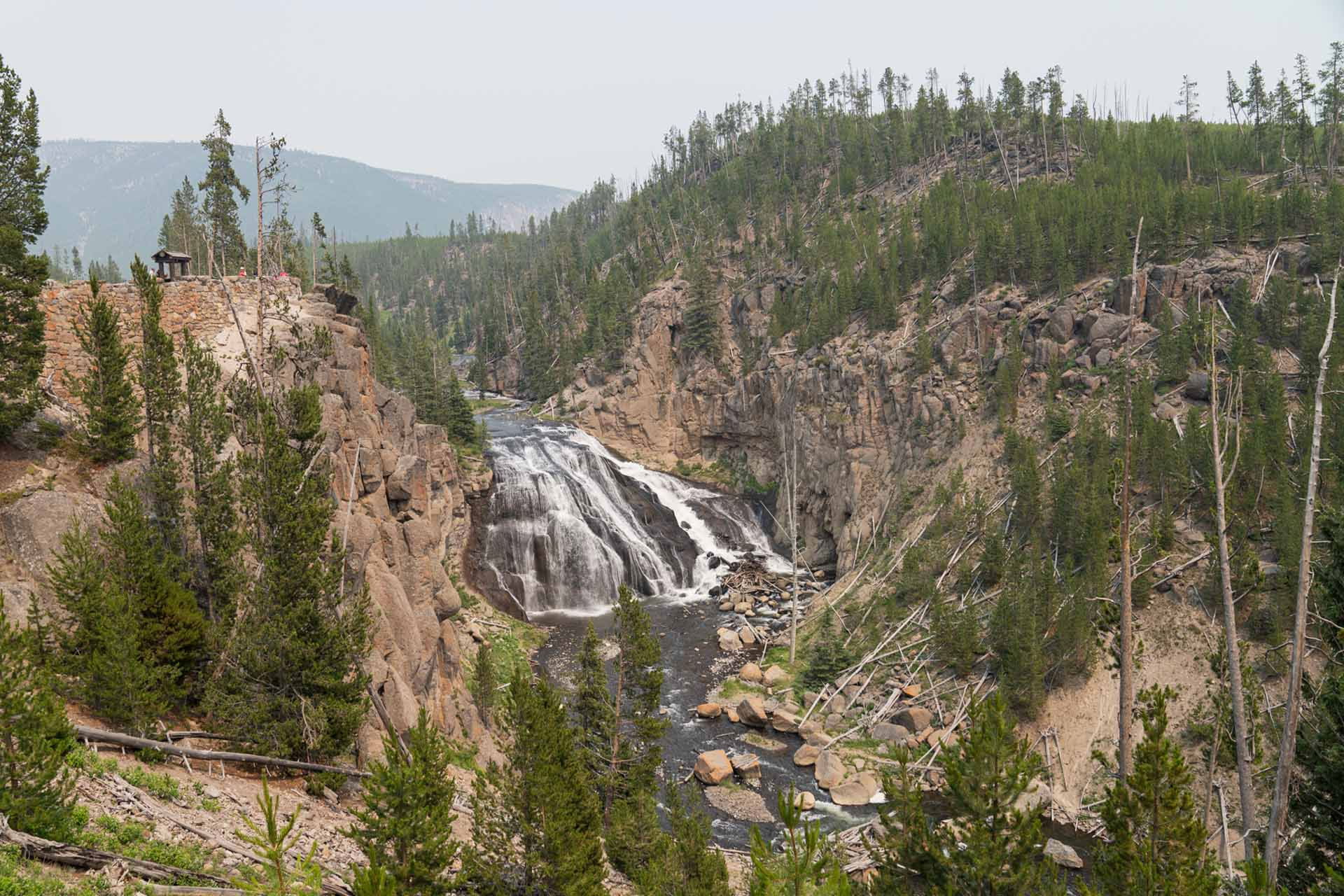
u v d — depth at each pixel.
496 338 163.88
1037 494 68.81
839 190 148.75
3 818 18.25
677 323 120.56
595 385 124.69
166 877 19.62
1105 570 59.97
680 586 88.00
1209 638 55.34
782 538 97.56
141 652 28.09
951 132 152.88
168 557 31.27
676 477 108.62
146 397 33.09
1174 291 80.69
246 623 30.50
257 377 38.09
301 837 25.12
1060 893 22.41
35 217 34.03
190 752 26.28
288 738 29.75
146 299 33.53
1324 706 28.12
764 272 124.00
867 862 41.59
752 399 108.62
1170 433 65.56
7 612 27.27
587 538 84.44
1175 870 20.53
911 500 82.75
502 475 89.81
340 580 33.62
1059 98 141.00
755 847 17.92
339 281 91.62
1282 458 60.25
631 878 35.88
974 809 22.83
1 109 33.28
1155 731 21.56
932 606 68.00
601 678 41.78
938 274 101.69
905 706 60.03
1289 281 77.38
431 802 23.59
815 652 68.38
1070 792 51.22
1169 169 117.69
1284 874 25.42
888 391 91.00
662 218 172.38
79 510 31.38
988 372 86.12
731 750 56.28
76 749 23.34
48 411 35.53
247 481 31.59
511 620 74.06
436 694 43.62
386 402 55.09
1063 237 88.56
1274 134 120.38
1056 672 57.75
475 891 26.23
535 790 25.89
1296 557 53.00
